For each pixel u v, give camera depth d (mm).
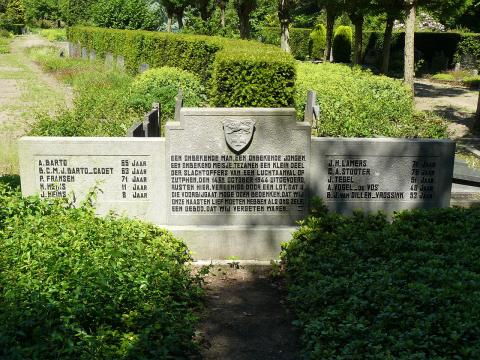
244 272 7289
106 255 5953
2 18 88812
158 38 23781
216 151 7469
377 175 7691
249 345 5520
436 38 39844
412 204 7809
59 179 7512
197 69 20062
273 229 7598
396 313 4949
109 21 37688
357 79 16734
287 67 11797
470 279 5520
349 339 4879
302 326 5500
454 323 4684
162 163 7504
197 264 7410
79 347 4477
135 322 5035
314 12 60250
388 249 6414
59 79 26984
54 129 11578
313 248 6844
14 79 27516
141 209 7633
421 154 7652
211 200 7629
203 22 31922
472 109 22156
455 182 10242
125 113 13820
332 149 7566
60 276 5422
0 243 6137
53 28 86062
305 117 12484
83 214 7059
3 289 5168
